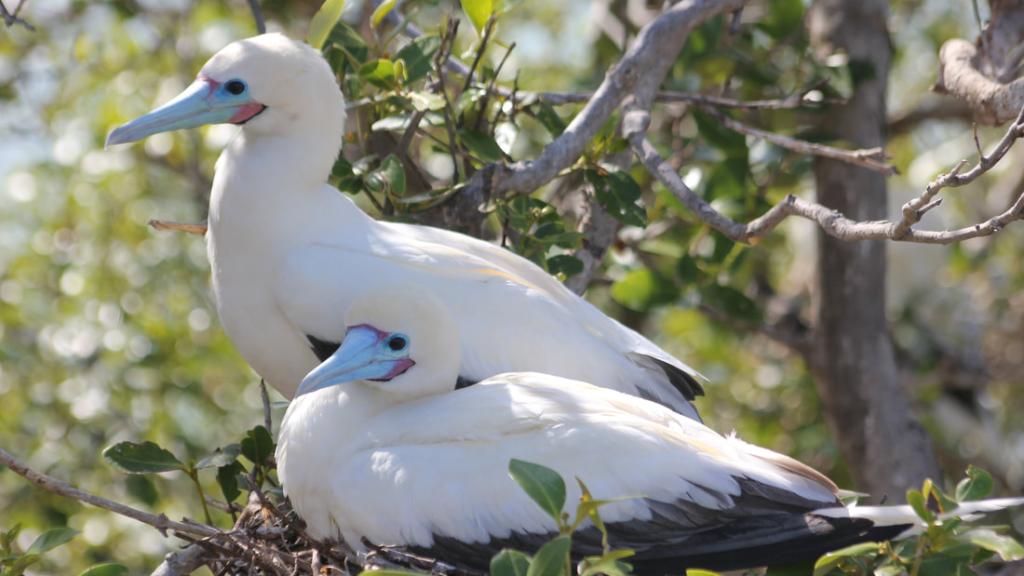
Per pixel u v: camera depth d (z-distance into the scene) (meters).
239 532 9.27
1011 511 15.78
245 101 10.67
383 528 9.18
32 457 15.16
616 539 8.95
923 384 17.72
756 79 14.95
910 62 20.03
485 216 11.65
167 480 15.18
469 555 9.02
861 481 15.77
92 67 18.06
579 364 10.53
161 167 17.34
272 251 10.59
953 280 18.72
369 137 12.37
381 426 9.48
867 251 15.45
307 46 10.85
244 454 10.34
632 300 14.25
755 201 14.40
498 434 9.13
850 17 15.54
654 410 9.44
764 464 9.17
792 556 8.70
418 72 11.62
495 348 10.37
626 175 11.67
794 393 17.23
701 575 7.40
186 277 16.69
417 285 10.02
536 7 20.27
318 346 10.56
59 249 16.80
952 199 19.38
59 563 14.36
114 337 15.80
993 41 11.70
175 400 15.89
